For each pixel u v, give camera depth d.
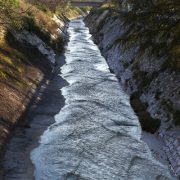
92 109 34.03
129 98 37.66
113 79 44.66
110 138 28.39
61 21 84.00
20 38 45.81
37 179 22.53
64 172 23.44
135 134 29.31
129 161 25.09
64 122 30.86
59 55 55.94
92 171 23.72
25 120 30.59
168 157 25.69
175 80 32.19
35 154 25.41
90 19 105.00
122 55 47.78
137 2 59.09
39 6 66.56
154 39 41.06
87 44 69.69
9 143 26.45
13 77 35.12
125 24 56.94
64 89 39.38
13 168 23.45
